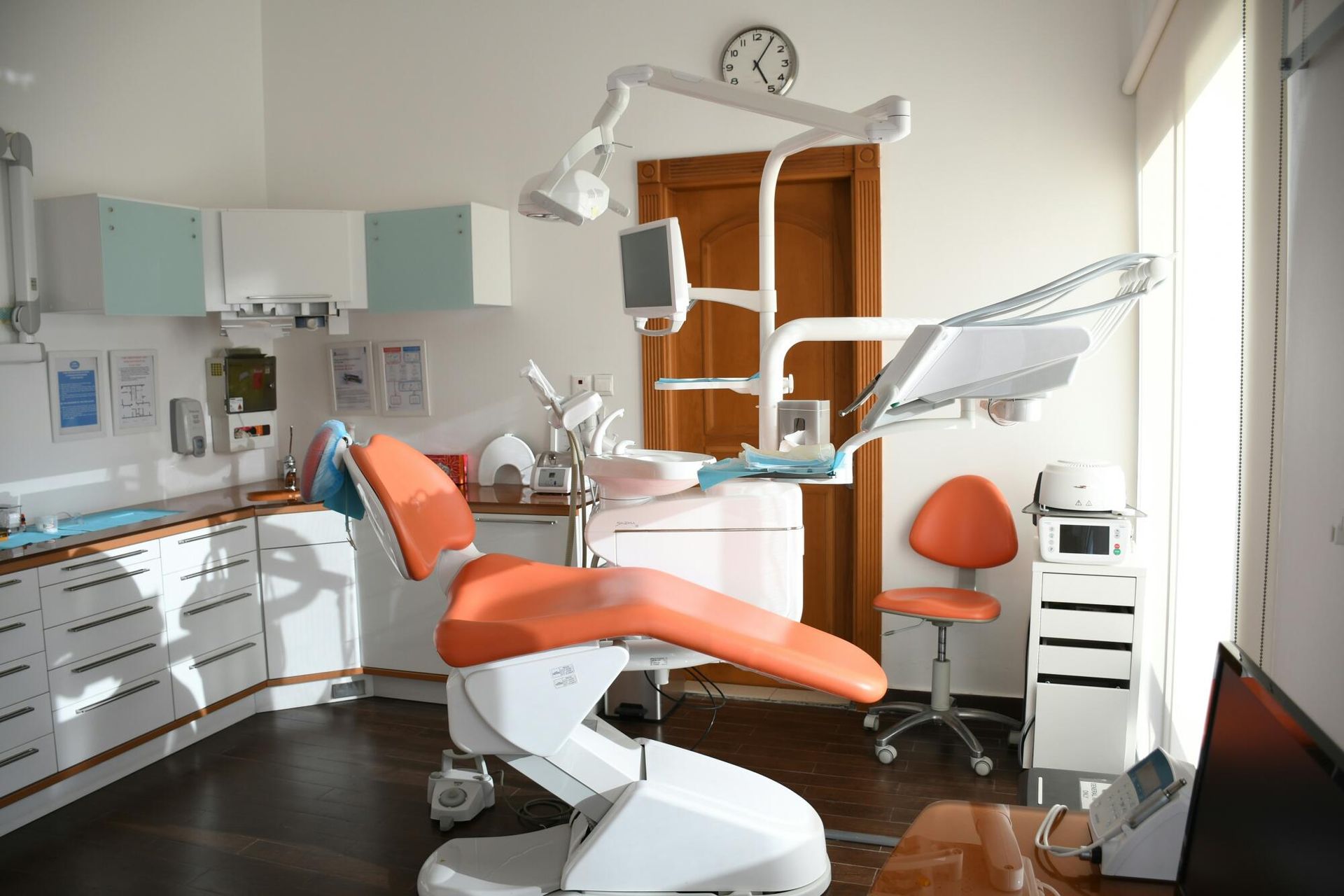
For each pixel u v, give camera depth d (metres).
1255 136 1.68
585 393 2.81
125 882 2.82
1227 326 2.52
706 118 4.19
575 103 4.37
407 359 4.71
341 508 2.66
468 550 2.72
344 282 4.33
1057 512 3.41
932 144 3.95
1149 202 3.45
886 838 2.98
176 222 4.08
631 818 2.23
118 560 3.48
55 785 3.29
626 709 4.04
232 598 3.99
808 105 2.24
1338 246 1.16
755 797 2.38
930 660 4.12
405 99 4.63
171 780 3.50
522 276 4.51
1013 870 1.36
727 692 4.35
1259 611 1.63
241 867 2.90
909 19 3.94
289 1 4.79
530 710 2.19
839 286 4.21
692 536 2.54
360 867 2.88
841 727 3.94
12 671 3.12
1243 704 1.09
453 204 4.42
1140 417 3.73
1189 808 1.27
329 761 3.65
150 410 4.34
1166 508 3.25
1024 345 1.73
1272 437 1.55
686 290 2.60
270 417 4.91
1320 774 0.84
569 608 2.24
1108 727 3.30
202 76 4.58
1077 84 3.79
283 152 4.87
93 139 4.10
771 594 2.53
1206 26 2.36
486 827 3.11
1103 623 3.30
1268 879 0.95
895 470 4.10
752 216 4.29
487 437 4.62
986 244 3.92
